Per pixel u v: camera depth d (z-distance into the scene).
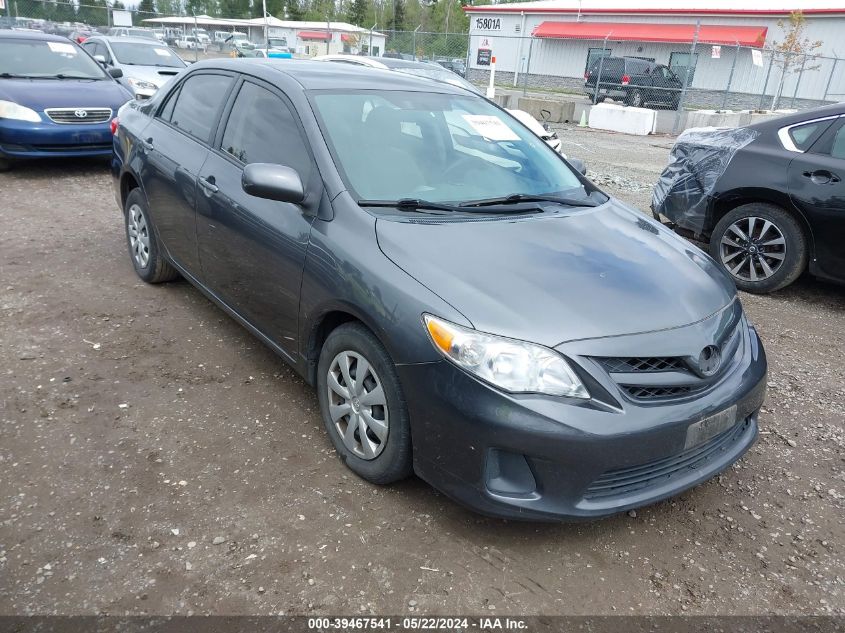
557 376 2.40
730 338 2.90
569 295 2.63
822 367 4.54
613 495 2.55
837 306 5.73
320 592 2.39
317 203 3.12
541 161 3.94
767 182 5.58
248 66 4.02
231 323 4.49
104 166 9.45
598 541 2.76
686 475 2.72
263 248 3.36
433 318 2.52
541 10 35.59
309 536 2.64
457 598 2.41
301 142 3.35
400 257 2.75
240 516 2.72
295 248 3.14
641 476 2.57
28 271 5.16
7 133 8.06
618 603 2.45
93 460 3.00
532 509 2.44
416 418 2.60
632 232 3.35
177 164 4.19
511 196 3.46
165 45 14.42
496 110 4.21
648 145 16.36
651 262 3.04
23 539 2.53
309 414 3.49
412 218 3.03
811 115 5.54
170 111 4.63
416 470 2.68
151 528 2.62
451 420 2.47
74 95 8.59
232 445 3.18
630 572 2.60
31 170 8.86
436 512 2.82
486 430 2.40
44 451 3.03
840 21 29.12
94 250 5.74
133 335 4.21
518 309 2.52
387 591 2.41
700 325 2.71
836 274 5.39
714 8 32.53
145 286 5.02
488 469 2.46
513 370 2.39
